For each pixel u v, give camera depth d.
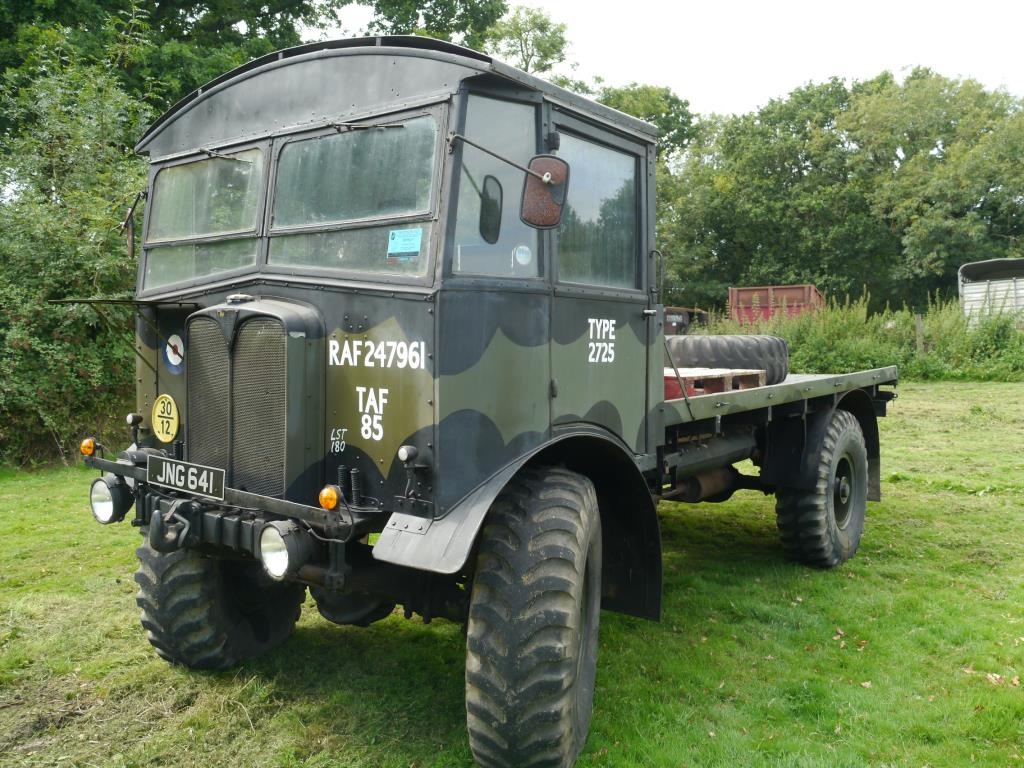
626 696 3.91
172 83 13.64
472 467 3.02
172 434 3.71
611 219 3.84
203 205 3.80
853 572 5.77
